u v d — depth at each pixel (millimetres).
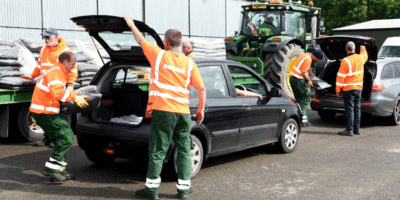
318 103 10242
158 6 17562
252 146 6391
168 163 5152
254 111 6254
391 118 10086
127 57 5574
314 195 4938
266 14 13203
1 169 5750
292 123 7180
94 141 5496
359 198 4840
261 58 12688
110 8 15758
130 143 5086
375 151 7316
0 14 12445
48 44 5441
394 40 15625
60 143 5055
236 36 13602
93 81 5832
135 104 5828
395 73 10289
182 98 4562
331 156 6930
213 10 20656
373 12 34688
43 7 13695
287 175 5793
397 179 5637
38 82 5004
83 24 5242
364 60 8781
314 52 9562
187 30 19156
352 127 8820
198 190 5074
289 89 12594
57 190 4926
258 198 4809
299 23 13625
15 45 7684
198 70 5039
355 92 8688
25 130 7180
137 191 4730
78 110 5184
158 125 4520
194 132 5422
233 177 5664
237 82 6402
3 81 6594
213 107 5566
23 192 4824
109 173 5727
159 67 4523
